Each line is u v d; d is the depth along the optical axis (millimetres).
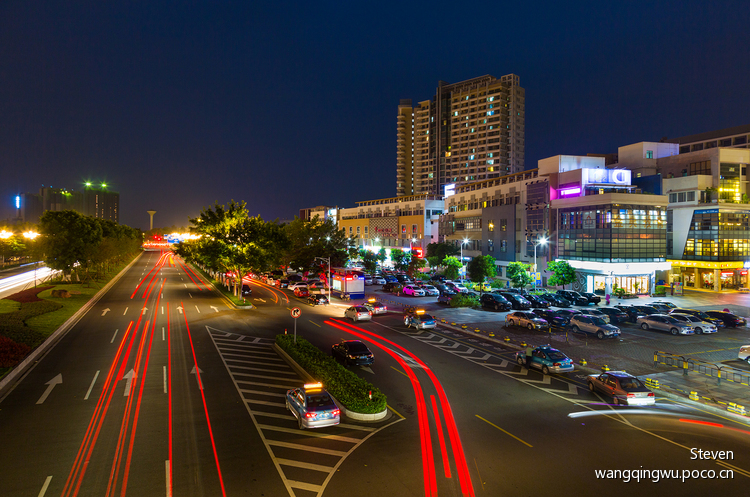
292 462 14445
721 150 63312
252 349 30031
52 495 12289
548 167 69125
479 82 148625
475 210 88500
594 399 21078
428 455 15055
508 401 20672
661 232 59625
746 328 38125
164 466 14055
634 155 70500
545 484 13180
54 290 51094
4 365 23844
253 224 52406
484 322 40719
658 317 37344
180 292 62125
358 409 18312
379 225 128000
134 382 22688
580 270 60188
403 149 173250
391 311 47344
